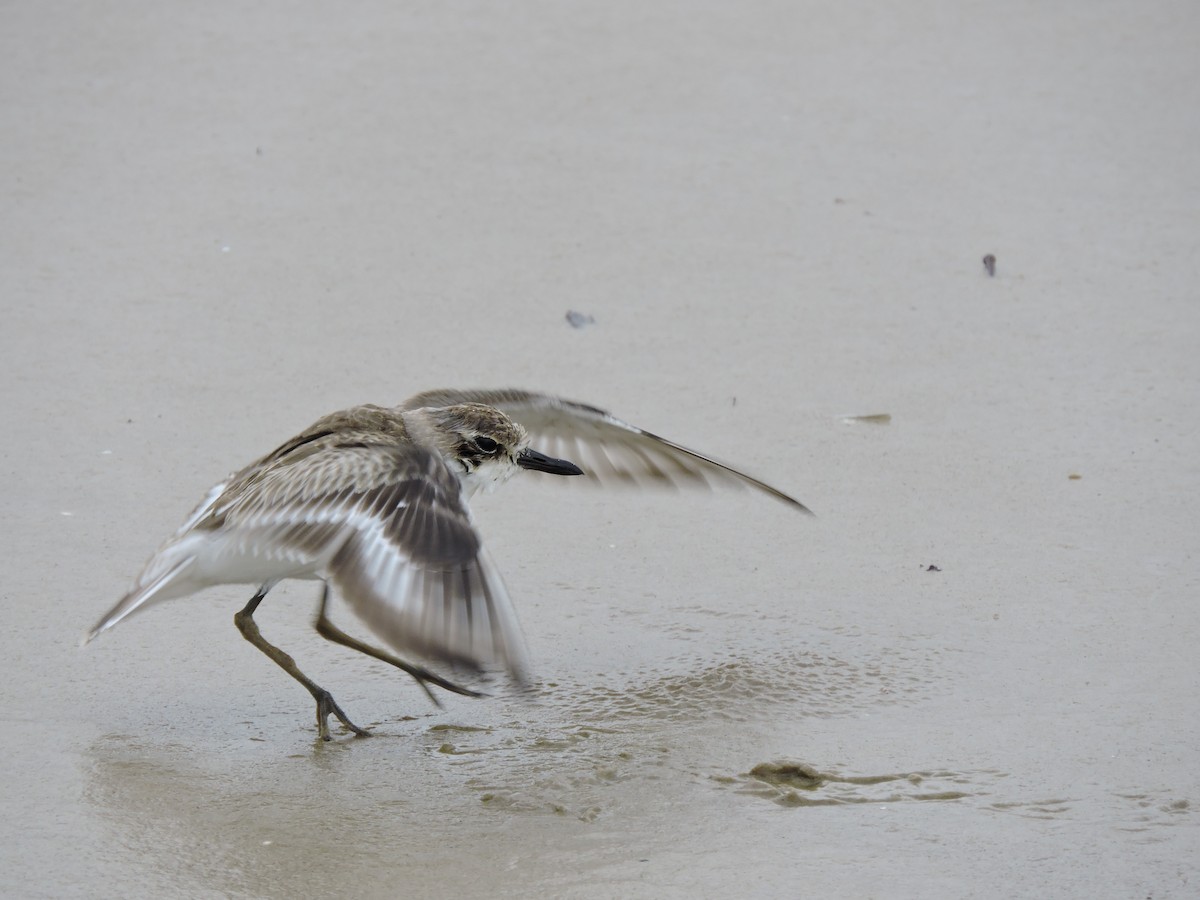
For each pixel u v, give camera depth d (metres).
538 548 12.02
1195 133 20.30
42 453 13.01
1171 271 16.88
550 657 10.48
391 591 8.30
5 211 17.78
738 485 11.46
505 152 19.80
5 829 8.31
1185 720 9.54
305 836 8.31
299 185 18.80
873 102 21.31
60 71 21.67
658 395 14.29
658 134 20.38
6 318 15.50
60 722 9.54
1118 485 12.70
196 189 18.59
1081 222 18.09
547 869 8.01
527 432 11.27
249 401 14.05
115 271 16.61
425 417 10.31
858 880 7.92
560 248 17.47
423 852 8.17
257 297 16.20
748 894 7.78
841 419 13.93
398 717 9.83
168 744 9.33
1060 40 23.31
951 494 12.67
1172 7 24.45
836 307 16.20
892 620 10.91
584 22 23.97
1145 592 11.15
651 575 11.61
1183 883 7.89
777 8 24.58
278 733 9.55
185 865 8.00
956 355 15.16
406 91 21.44
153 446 13.21
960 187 18.98
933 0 24.83
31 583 11.10
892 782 8.91
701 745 9.35
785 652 10.50
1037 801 8.70
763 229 17.97
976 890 7.82
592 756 9.27
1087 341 15.39
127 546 11.63
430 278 16.72
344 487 8.86
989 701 9.84
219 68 22.02
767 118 20.86
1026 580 11.38
